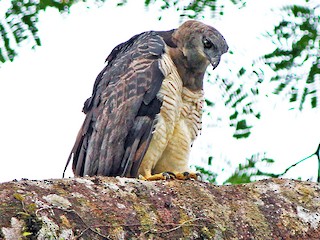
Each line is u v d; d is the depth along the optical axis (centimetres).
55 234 734
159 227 818
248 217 884
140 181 870
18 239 713
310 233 895
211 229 848
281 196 927
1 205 732
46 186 786
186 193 881
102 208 796
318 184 958
